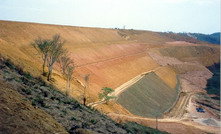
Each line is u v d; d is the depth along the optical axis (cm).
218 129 4700
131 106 5053
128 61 8731
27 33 6831
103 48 9412
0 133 914
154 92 6588
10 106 1215
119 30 17262
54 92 2375
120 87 5941
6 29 6156
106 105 4212
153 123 4406
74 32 10300
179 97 7269
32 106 1437
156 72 8656
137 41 14975
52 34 8250
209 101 7069
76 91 3850
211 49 15412
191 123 4938
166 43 16675
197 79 10000
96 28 13925
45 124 1238
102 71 6525
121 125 2464
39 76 2819
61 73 4553
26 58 4150
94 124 1856
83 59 6856
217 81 9919
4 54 2897
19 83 1856
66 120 1577
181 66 11319
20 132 996
